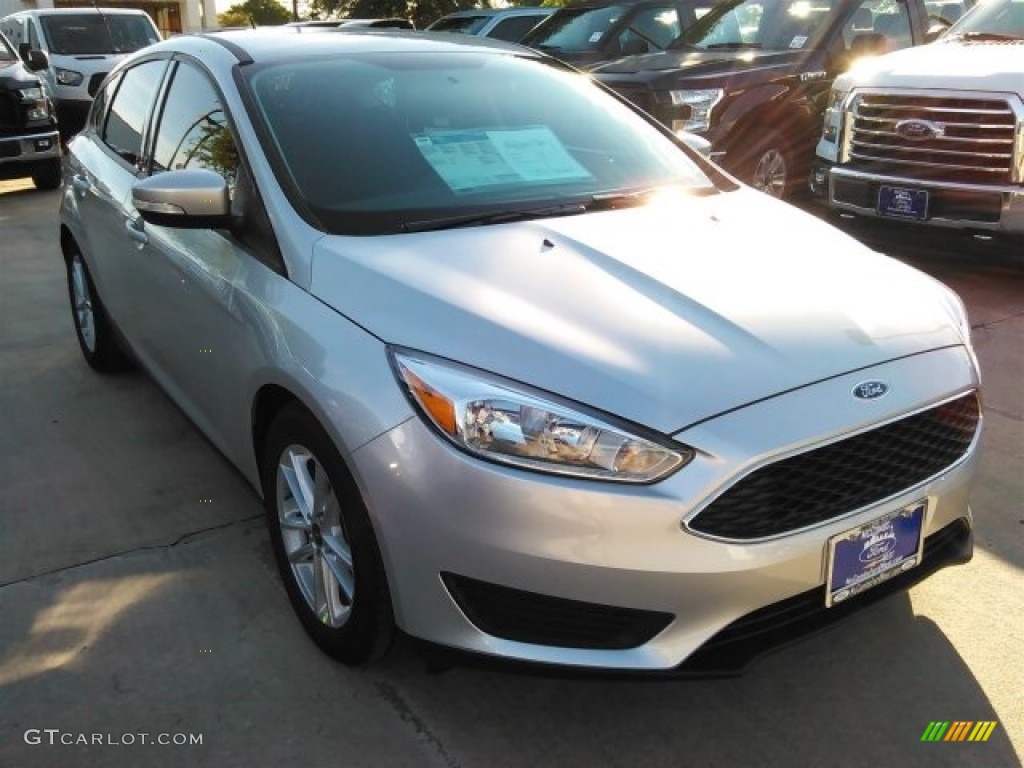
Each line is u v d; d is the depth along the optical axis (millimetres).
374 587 2398
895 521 2383
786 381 2258
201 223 2914
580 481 2117
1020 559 3182
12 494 3707
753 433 2143
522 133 3400
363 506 2363
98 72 13312
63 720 2523
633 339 2305
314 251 2703
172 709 2564
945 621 2879
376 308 2461
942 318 2666
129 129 4164
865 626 2861
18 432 4258
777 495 2178
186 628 2891
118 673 2699
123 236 3859
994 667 2684
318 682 2660
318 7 24328
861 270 2797
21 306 6145
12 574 3176
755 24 7922
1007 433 4070
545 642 2223
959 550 2627
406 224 2842
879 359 2402
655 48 9188
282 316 2629
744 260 2736
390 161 3082
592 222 2934
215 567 3205
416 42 3793
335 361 2406
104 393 4684
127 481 3803
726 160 7066
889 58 6270
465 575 2209
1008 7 6641
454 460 2170
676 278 2572
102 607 2994
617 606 2156
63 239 4914
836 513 2279
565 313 2385
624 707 2568
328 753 2416
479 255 2660
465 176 3117
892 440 2352
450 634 2281
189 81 3594
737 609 2197
